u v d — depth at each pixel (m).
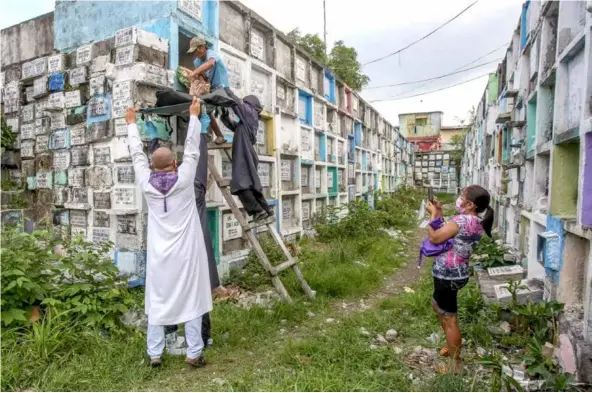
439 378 2.96
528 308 3.79
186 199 3.25
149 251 3.22
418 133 38.00
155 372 3.16
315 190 9.33
